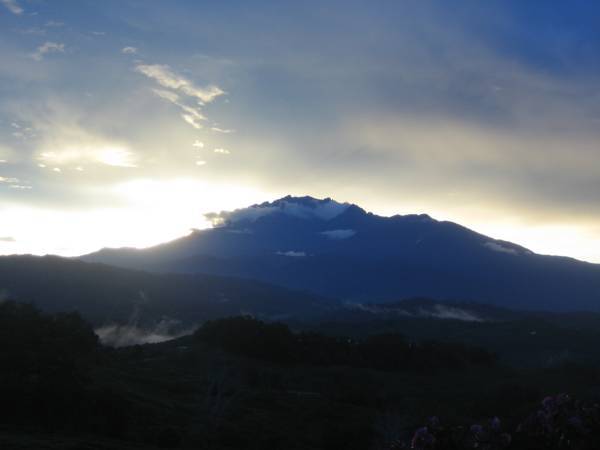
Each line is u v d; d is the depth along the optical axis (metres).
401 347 89.69
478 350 96.12
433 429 9.08
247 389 60.84
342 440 43.16
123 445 33.94
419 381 79.44
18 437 32.00
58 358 45.22
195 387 57.22
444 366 87.81
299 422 49.75
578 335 126.56
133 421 39.81
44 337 52.50
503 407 58.81
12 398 36.88
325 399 61.06
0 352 44.47
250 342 81.88
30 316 59.41
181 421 43.34
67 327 61.31
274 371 74.12
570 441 8.70
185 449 36.09
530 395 63.16
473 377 83.69
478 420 52.25
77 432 35.97
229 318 90.50
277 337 83.56
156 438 37.12
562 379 79.62
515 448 8.81
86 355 59.50
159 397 50.12
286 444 42.16
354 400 62.53
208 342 84.12
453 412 58.31
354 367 82.81
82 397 38.75
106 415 38.22
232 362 74.44
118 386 49.34
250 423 46.53
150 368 65.31
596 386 69.56
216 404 46.62
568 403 9.09
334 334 132.00
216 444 39.66
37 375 41.56
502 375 85.62
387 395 67.31
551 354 108.69
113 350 77.62
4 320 54.41
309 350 83.50
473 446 8.87
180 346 82.31
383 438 42.44
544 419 8.88
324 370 78.12
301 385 69.62
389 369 85.38
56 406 37.41
